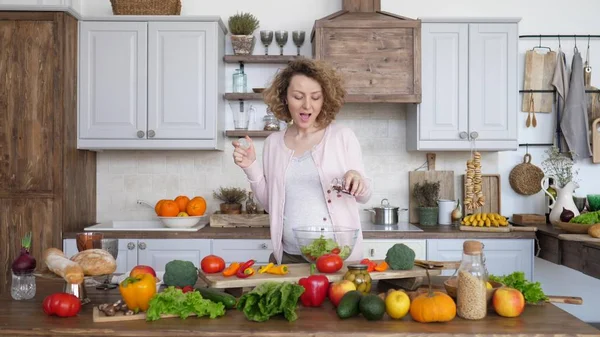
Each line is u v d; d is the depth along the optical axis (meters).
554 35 4.19
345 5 3.94
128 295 1.59
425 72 3.82
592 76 4.21
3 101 3.61
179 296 1.58
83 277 1.73
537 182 4.13
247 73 4.19
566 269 4.23
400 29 3.82
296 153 2.30
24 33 3.60
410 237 3.60
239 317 1.58
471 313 1.56
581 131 4.09
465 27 3.82
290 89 2.18
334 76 2.22
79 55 3.82
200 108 3.82
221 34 4.00
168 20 3.81
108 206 4.24
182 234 3.61
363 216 4.24
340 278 1.79
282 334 1.44
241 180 4.23
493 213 3.93
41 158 3.61
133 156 4.24
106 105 3.81
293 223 2.24
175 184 4.24
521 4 4.21
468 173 3.88
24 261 1.83
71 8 3.63
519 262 3.57
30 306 1.73
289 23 4.21
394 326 1.49
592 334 1.43
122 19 3.81
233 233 3.60
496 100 3.82
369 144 4.23
